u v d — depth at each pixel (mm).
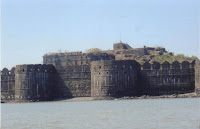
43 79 179125
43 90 178875
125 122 77438
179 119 78938
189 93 174375
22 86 178625
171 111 97500
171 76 176000
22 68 179125
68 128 71750
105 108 118312
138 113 95750
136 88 174375
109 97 171125
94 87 174375
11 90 185125
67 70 183625
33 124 79938
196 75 173250
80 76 182625
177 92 175500
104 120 82500
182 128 66688
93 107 125625
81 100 175500
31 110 122812
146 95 175500
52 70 183000
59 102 170875
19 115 104000
